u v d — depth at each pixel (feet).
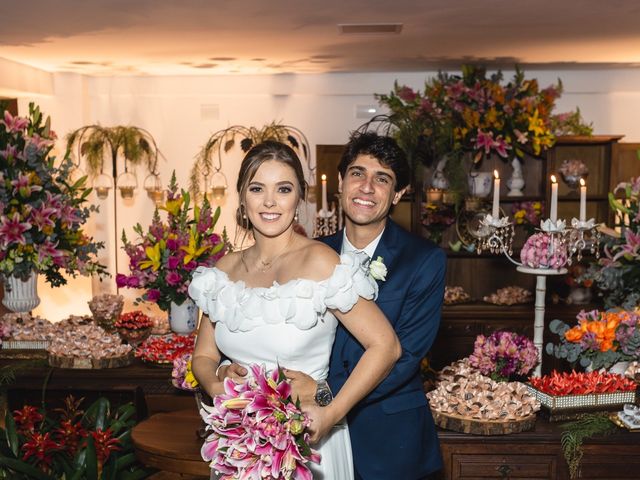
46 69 18.60
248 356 5.95
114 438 10.00
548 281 18.35
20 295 13.38
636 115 19.25
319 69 18.62
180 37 13.94
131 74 19.53
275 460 4.70
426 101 17.28
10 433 10.02
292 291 5.73
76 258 13.71
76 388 10.84
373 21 12.51
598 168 18.47
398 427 6.98
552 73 19.16
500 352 9.23
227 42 14.56
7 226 12.46
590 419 8.45
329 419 5.32
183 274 11.58
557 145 18.19
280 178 5.89
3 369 11.07
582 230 9.62
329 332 5.97
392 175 7.11
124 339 12.68
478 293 18.80
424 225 17.85
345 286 5.68
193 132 19.86
